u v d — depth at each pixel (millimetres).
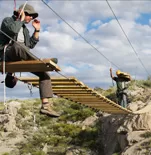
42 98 5027
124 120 20953
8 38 5012
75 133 26641
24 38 5109
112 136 22609
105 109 14359
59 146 25844
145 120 19016
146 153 16203
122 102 19797
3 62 4980
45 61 4883
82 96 9656
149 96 23547
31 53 4973
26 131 31297
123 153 17531
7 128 32250
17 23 4883
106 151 22250
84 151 23719
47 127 30641
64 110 32219
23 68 5102
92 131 25500
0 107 37656
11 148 27953
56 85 7879
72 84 7648
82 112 29828
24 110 35906
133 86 26969
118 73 19375
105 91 31281
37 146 27359
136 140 18141
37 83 7059
